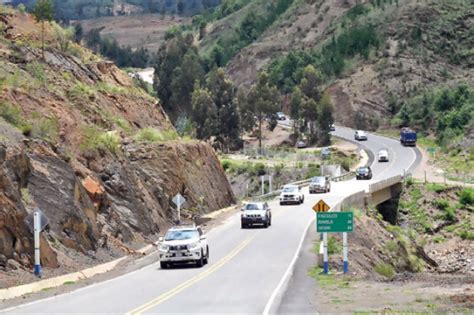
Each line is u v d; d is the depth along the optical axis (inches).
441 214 2625.5
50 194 1155.9
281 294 887.1
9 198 999.0
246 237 1627.7
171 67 5502.0
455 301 821.9
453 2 7052.2
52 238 1109.1
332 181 3240.7
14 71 1589.6
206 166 2164.1
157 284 993.5
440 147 4520.2
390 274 1368.1
